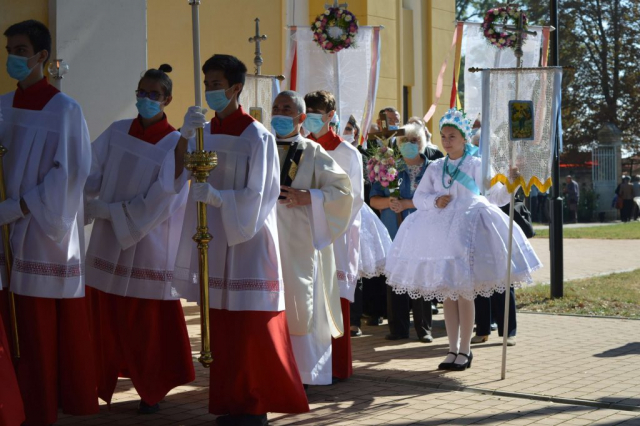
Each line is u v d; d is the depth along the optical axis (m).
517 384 6.12
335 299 5.77
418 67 15.66
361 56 9.03
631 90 39.56
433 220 6.79
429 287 6.62
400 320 8.09
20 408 4.44
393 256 7.07
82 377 4.92
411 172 7.88
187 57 10.93
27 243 4.80
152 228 5.40
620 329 8.62
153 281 5.45
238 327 4.93
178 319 5.52
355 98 9.06
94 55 8.56
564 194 34.09
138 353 5.42
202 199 4.77
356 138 8.52
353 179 6.25
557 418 5.24
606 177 37.00
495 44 7.43
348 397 5.84
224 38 11.40
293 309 5.45
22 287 4.77
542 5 39.91
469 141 7.05
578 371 6.57
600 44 40.16
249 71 11.73
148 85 5.50
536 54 9.89
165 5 10.67
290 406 4.92
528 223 8.12
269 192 5.01
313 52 9.03
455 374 6.50
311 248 5.52
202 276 4.85
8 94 5.04
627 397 5.70
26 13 8.22
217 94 5.01
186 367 5.51
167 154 5.31
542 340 7.99
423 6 15.73
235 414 4.93
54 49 8.30
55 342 4.89
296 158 5.57
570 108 40.03
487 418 5.25
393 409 5.50
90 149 5.01
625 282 12.42
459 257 6.57
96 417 5.32
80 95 8.46
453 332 6.79
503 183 6.32
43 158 4.88
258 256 4.99
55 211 4.74
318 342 5.60
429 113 9.85
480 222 6.68
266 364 4.89
